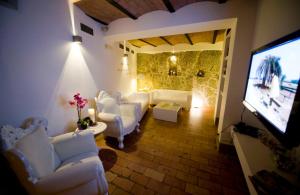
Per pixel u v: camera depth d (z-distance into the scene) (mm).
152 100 4789
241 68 1908
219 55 4531
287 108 894
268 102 1157
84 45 2309
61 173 971
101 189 1124
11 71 1338
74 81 2143
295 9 1080
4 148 992
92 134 1574
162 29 2307
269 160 1108
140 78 4938
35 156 1027
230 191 1448
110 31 2703
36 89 1588
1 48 1254
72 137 1447
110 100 2553
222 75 2977
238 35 1848
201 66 4785
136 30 2453
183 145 2330
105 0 1950
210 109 4504
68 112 2068
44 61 1658
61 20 1855
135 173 1688
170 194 1408
